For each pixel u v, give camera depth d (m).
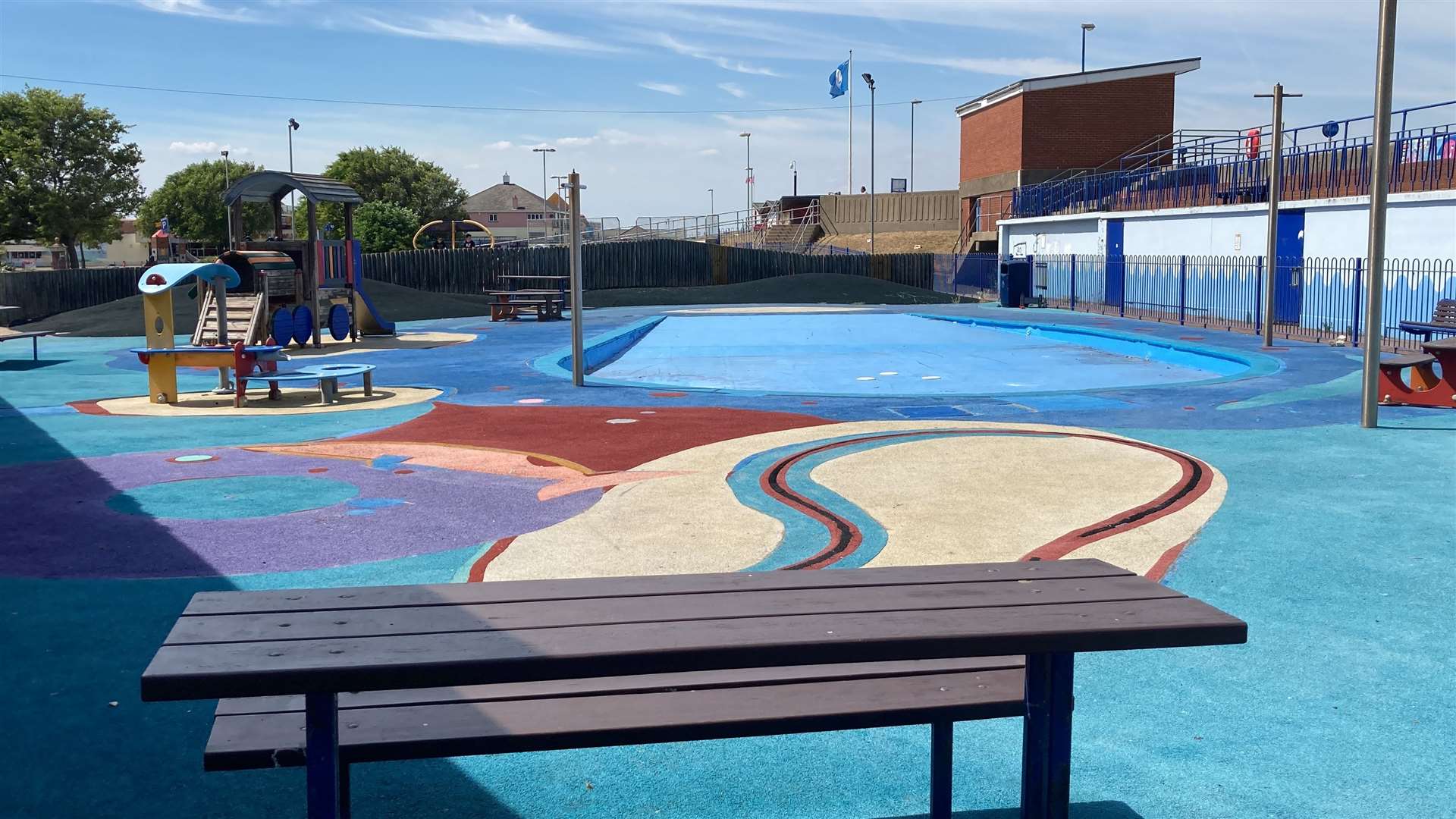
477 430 11.38
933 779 3.26
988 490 8.12
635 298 42.69
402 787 3.65
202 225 97.62
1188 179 31.56
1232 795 3.54
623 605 3.04
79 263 70.25
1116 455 9.40
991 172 44.03
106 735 4.04
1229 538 6.64
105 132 64.81
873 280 44.69
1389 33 10.05
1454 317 16.80
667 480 8.66
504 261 43.12
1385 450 9.43
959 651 2.77
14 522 7.41
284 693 2.53
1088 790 3.58
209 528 7.24
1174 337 22.28
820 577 3.31
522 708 3.11
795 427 11.26
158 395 13.95
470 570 6.23
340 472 9.18
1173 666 4.66
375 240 76.81
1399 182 21.81
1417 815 3.40
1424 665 4.63
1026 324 27.25
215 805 3.52
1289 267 22.64
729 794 3.61
